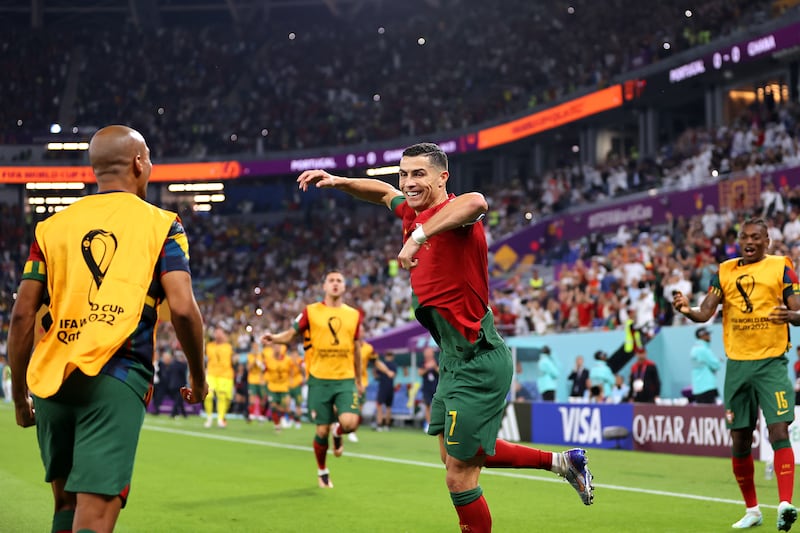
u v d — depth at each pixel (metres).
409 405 20.77
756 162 22.75
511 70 40.78
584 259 26.03
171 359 25.52
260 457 12.90
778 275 6.57
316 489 9.26
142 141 3.82
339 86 48.06
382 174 41.97
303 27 53.03
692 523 6.87
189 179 43.94
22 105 48.94
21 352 3.52
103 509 3.32
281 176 45.41
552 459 5.11
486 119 38.59
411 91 44.91
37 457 12.42
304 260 40.12
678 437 13.10
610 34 36.16
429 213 4.67
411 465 11.70
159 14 53.69
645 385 15.38
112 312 3.41
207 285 41.47
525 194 33.56
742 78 28.73
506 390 4.65
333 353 9.38
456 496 4.61
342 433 9.60
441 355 4.73
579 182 31.36
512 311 22.70
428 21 49.78
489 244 29.98
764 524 6.68
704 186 23.81
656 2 35.09
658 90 29.23
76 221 3.55
